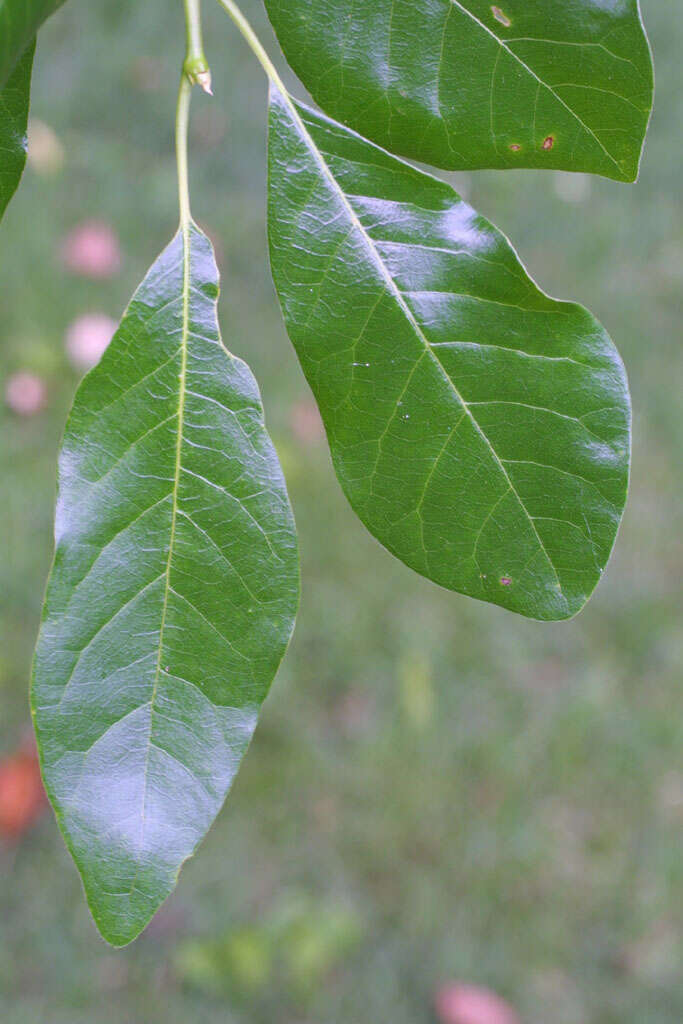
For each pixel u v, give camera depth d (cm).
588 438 42
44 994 124
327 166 42
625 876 143
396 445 42
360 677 157
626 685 164
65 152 229
